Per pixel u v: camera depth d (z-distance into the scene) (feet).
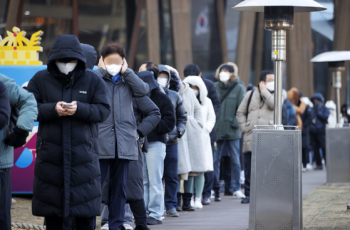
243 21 246.47
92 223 39.83
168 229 55.83
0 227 36.88
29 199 74.08
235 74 85.10
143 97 50.88
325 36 249.55
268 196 49.93
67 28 209.87
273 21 50.62
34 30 203.10
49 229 39.37
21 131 36.35
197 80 73.67
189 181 70.69
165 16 233.55
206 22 243.81
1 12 195.52
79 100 39.19
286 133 49.75
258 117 73.97
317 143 136.46
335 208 70.13
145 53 228.43
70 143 38.06
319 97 137.28
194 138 70.23
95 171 38.99
